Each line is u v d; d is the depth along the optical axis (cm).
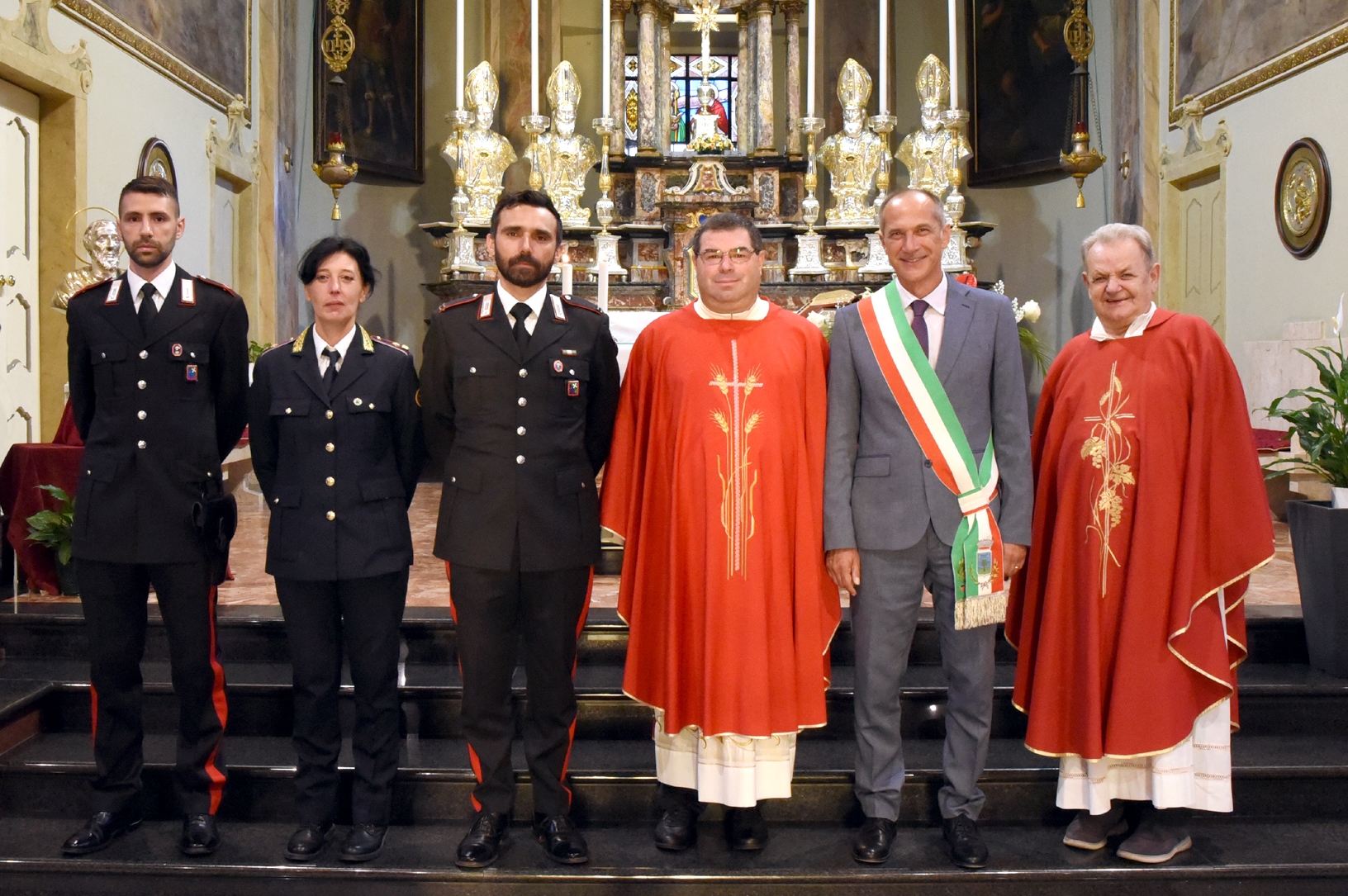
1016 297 936
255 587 429
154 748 324
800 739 338
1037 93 898
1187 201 786
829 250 797
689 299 749
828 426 281
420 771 307
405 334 924
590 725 341
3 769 310
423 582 440
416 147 920
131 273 287
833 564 275
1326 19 610
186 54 662
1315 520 349
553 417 274
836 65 916
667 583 278
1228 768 279
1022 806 309
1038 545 292
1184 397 277
